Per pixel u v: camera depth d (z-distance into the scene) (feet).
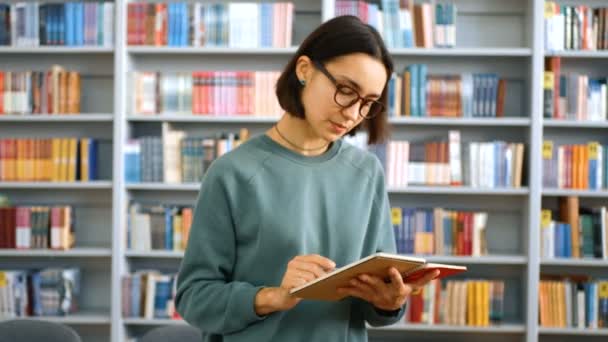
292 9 15.33
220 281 5.19
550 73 15.16
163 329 7.76
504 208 16.28
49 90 15.49
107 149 16.47
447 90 15.25
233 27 15.28
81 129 16.51
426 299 15.11
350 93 4.86
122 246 15.31
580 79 15.17
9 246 15.51
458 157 15.28
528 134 15.29
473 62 16.20
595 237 15.15
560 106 15.21
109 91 16.43
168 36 15.33
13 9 15.48
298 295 4.74
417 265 4.77
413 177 15.28
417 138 16.22
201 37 15.30
